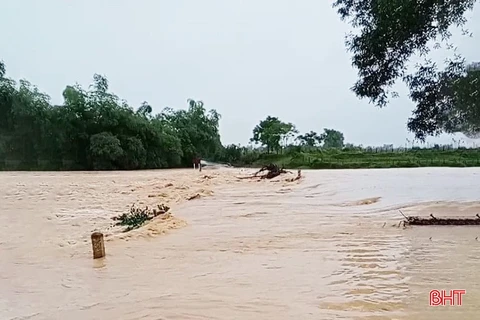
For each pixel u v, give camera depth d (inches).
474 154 1776.6
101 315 188.9
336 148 2573.8
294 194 760.3
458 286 212.8
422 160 1763.0
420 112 529.7
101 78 1892.2
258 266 266.5
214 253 310.0
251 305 192.5
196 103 2377.0
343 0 559.5
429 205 512.1
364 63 548.7
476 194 603.8
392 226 400.2
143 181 1038.4
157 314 185.2
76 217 515.8
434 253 288.4
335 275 239.9
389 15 501.0
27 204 632.4
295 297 202.5
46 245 366.0
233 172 1529.3
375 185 823.1
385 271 245.1
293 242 340.5
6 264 297.6
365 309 183.2
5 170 1707.7
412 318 171.5
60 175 1332.4
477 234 354.9
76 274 265.1
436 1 478.3
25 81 1761.8
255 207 582.6
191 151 2185.0
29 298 219.3
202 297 206.7
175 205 629.6
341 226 408.5
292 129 2605.8
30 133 1745.8
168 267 273.4
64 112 1787.6
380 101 568.1
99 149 1753.2
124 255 313.3
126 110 1907.0
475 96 473.4
